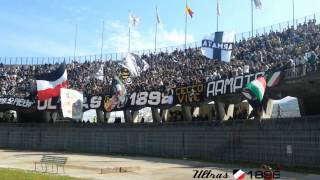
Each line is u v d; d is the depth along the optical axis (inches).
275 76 1533.0
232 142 1733.5
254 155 1633.9
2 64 3385.8
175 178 1234.6
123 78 2593.5
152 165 1612.9
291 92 1576.0
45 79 2349.9
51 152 2349.9
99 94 2346.2
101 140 2335.1
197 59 2635.3
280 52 2101.4
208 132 1851.6
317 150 1392.7
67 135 2480.3
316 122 1405.0
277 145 1542.8
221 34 1908.2
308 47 1937.7
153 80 2437.3
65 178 1081.4
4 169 1247.5
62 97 2124.8
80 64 3193.9
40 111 2561.5
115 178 1249.4
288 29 2383.1
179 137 1984.5
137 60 2674.7
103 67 3080.7
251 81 1540.4
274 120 1562.5
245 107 1911.9
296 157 1466.5
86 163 1704.0
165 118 2188.7
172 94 2012.8
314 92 1493.6
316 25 2279.8
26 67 3336.6
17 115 2778.1
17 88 2935.5
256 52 2258.9
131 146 2203.5
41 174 1176.8
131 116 2282.2
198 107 2070.6
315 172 1309.1
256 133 1632.6
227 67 2129.7
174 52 2910.9
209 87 1820.9
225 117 1871.3
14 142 2677.2
